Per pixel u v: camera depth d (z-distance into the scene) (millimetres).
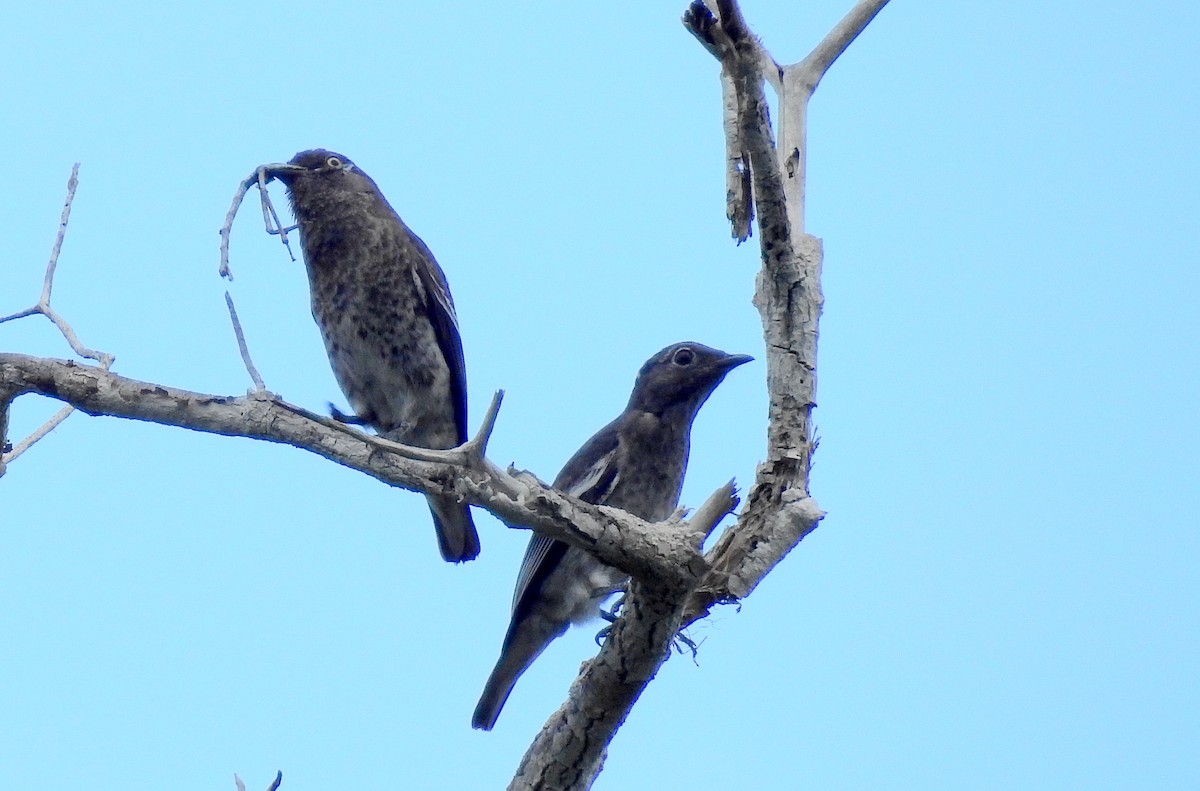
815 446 11914
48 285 10812
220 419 10500
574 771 12203
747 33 10484
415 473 10500
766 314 11922
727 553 11797
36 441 10461
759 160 11109
